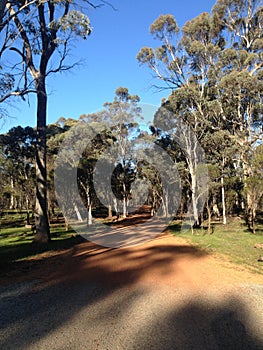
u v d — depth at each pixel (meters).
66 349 3.23
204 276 6.28
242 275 6.36
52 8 13.88
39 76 14.06
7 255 9.95
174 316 4.12
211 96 22.41
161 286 5.57
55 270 7.34
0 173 22.88
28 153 23.17
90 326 3.82
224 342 3.36
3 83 11.64
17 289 5.66
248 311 4.29
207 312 4.26
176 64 22.77
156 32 22.39
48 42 14.20
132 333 3.61
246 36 23.44
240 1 22.31
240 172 20.61
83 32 10.80
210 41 22.78
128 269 7.05
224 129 21.67
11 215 31.11
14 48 13.25
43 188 13.45
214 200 18.28
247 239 12.32
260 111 20.42
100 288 5.54
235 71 19.11
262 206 16.69
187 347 3.25
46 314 4.27
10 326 3.87
